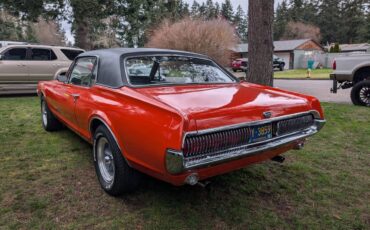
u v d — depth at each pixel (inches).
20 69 402.3
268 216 122.8
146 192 138.6
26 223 115.8
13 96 416.5
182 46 766.5
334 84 366.0
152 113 107.5
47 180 149.9
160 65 149.1
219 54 786.2
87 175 155.9
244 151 111.0
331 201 134.8
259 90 144.6
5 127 242.5
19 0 595.2
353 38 2719.0
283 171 163.2
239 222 118.7
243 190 142.6
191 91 129.6
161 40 782.5
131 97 119.4
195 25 789.9
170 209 126.1
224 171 113.9
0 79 391.9
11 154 183.5
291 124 129.3
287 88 602.5
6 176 153.7
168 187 143.2
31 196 134.6
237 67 1207.6
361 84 335.6
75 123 171.6
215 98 120.1
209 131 101.4
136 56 147.2
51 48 428.5
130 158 118.0
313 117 140.4
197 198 134.8
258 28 265.0
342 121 263.0
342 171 164.4
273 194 139.7
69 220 118.0
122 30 813.2
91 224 115.7
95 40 1010.7
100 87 142.3
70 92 172.6
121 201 131.6
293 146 136.1
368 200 135.9
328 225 118.2
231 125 106.7
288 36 2667.3
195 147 100.3
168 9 883.4
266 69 267.7
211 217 121.4
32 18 632.4
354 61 346.9
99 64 151.3
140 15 776.9
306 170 164.7
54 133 226.5
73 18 653.3
